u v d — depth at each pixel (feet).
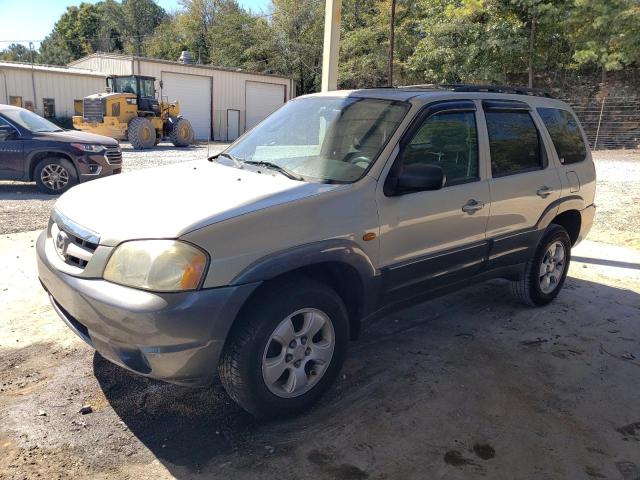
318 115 13.64
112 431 10.12
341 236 10.59
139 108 75.05
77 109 85.15
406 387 12.05
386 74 111.34
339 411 11.04
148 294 8.81
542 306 17.21
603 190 40.04
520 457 9.84
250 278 9.34
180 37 187.21
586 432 10.68
